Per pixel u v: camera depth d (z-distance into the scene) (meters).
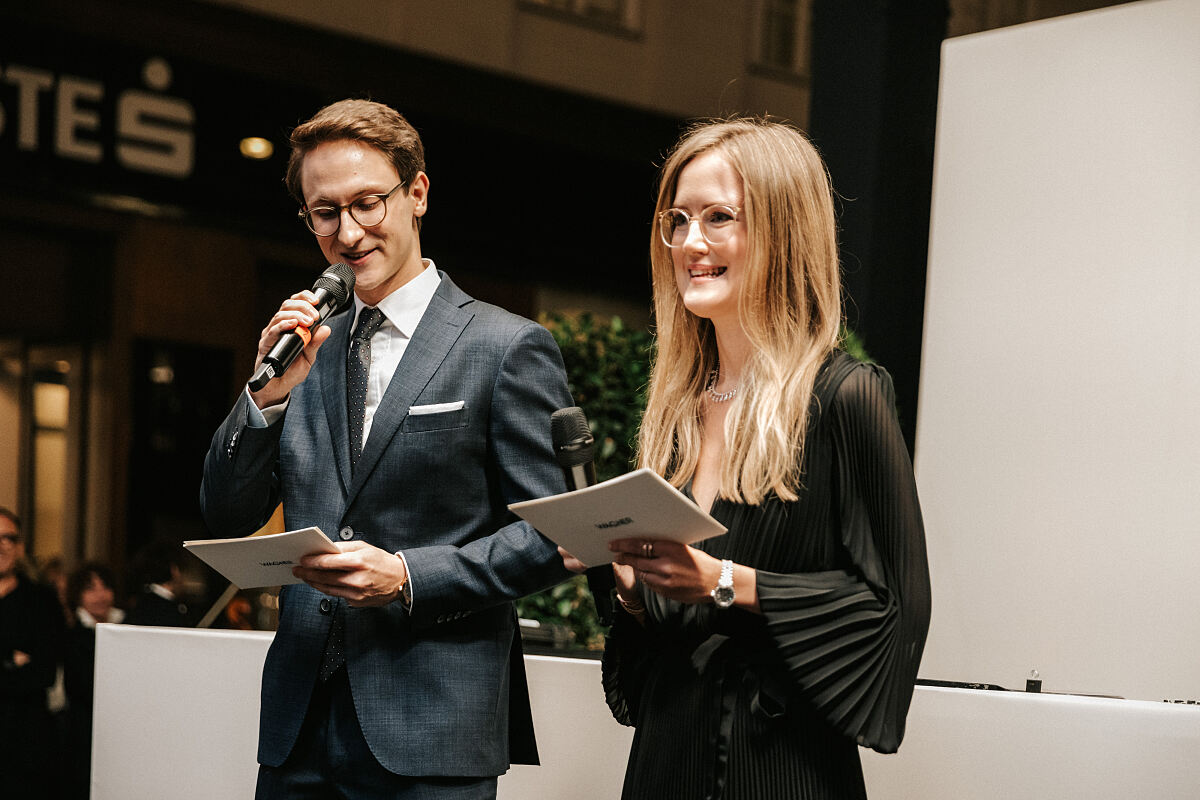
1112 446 3.20
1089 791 2.13
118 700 2.93
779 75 8.40
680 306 1.95
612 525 1.64
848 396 1.74
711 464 1.89
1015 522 3.34
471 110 8.24
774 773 1.70
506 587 1.97
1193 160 3.13
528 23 8.34
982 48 3.50
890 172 5.21
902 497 1.72
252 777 2.79
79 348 7.51
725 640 1.76
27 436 7.36
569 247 8.89
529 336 2.11
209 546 1.86
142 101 7.47
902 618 1.70
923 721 2.26
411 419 2.06
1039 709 2.18
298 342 2.00
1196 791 2.06
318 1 7.71
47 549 7.41
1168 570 3.08
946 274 3.54
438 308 2.15
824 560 1.75
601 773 2.50
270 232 8.05
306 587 2.09
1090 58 3.31
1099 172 3.28
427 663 2.00
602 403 4.21
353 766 1.99
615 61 8.51
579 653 2.74
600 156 8.65
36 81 7.11
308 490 2.10
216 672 2.84
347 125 2.10
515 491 2.04
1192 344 3.09
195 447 7.91
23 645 5.41
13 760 5.33
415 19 7.98
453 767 1.96
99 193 7.41
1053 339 3.32
